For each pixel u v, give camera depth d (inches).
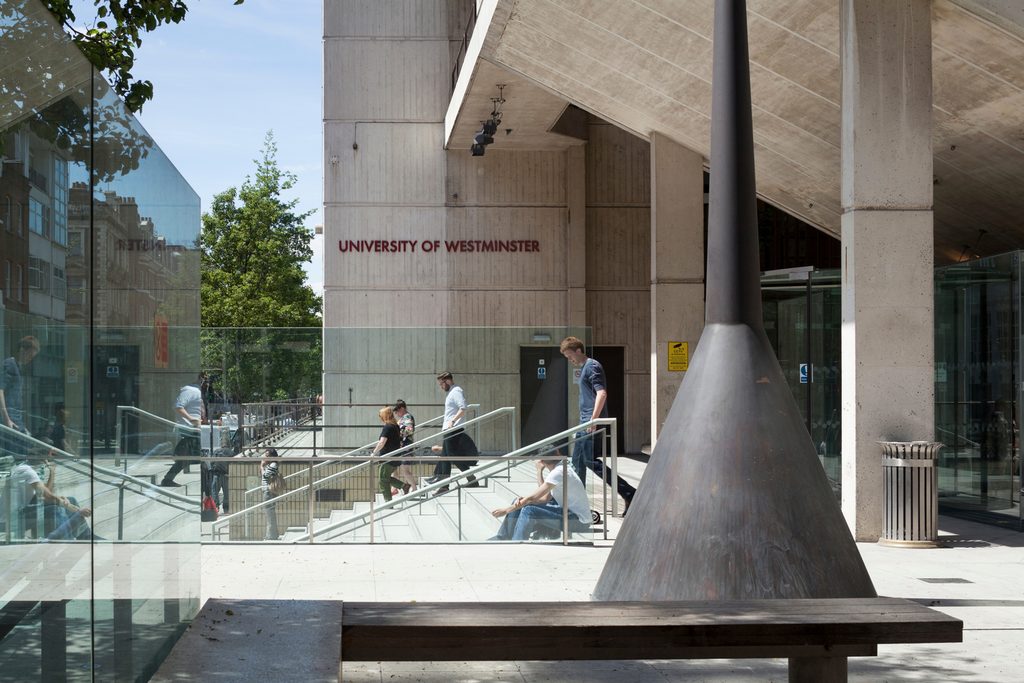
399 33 983.0
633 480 730.8
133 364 164.1
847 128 437.4
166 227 192.5
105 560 144.6
